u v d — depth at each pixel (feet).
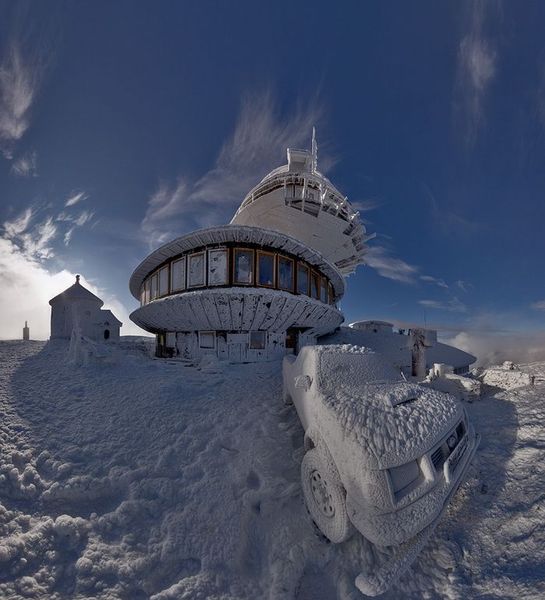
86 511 13.17
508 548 10.86
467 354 65.00
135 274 54.90
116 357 30.45
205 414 21.06
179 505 13.78
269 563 11.76
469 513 12.69
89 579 10.33
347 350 17.29
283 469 15.88
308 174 67.31
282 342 43.68
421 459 10.62
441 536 11.94
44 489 13.78
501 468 14.69
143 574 10.75
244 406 21.93
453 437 12.22
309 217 65.98
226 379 27.91
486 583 9.87
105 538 11.94
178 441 17.94
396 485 9.93
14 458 15.14
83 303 61.31
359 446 10.46
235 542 12.28
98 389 24.14
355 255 80.48
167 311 43.52
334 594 10.64
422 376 32.89
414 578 10.60
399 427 11.14
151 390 23.98
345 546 11.98
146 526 12.69
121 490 14.44
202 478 15.28
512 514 12.10
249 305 38.73
